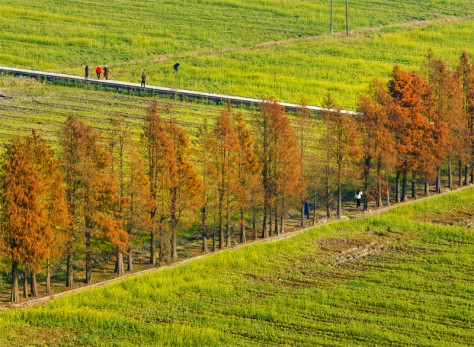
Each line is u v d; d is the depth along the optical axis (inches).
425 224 6343.5
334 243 5994.1
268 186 6048.2
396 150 6717.5
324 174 6515.8
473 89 7490.2
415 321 4793.3
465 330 4724.4
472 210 6776.6
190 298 5036.9
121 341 4532.5
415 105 6884.8
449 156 7362.2
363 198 7170.3
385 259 5733.3
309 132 7839.6
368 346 4527.6
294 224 6515.8
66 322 4670.3
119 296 4985.2
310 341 4562.0
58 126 7706.7
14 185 4970.5
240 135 5964.6
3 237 4990.2
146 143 6033.5
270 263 5585.6
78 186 5275.6
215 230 6245.1
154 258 5684.1
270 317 4810.5
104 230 5280.5
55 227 5157.5
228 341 4544.8
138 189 5492.1
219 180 5851.4
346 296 5093.5
